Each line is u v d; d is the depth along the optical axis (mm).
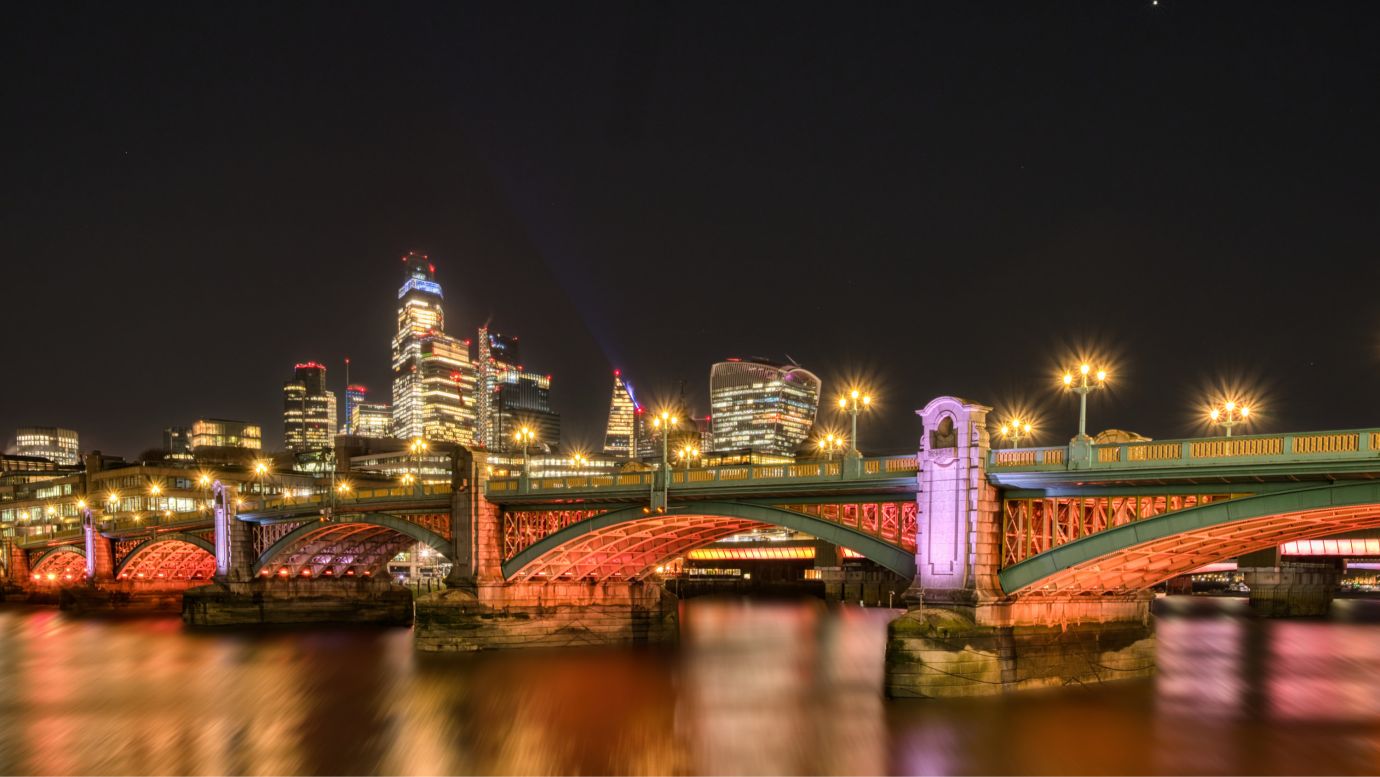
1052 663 54844
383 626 117312
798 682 68375
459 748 49562
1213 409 54094
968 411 52219
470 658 78938
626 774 44250
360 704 61594
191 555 148875
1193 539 49000
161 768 46781
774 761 45750
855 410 60281
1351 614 136375
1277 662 78188
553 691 65125
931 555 53312
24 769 46875
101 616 137875
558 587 85625
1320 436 41344
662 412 72312
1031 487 51250
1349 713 54188
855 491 58750
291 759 47969
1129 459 47000
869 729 48406
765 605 156000
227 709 61094
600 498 73938
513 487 82000
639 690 65125
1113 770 42094
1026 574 51219
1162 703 54344
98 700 65188
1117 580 57156
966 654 51188
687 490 67188
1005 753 44312
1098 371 49906
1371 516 45469
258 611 116812
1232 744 46219
